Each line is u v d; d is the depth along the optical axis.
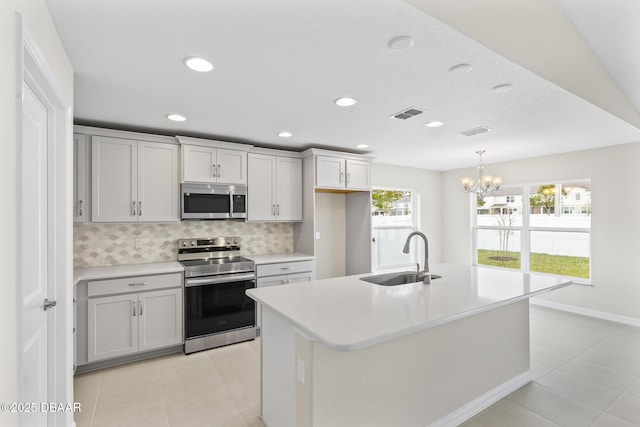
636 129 3.23
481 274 2.75
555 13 2.21
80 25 1.50
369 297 1.99
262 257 3.93
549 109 2.65
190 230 3.76
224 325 3.38
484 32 1.71
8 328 0.94
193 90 2.28
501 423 2.13
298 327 1.54
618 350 3.22
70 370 1.80
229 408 2.29
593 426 2.08
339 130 3.32
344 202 5.03
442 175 6.19
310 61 1.86
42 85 1.42
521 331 2.61
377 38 1.63
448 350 2.12
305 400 1.61
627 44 2.46
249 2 1.36
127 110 2.69
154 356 3.10
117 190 3.07
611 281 4.08
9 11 0.95
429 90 2.28
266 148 4.06
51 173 1.71
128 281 2.91
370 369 1.77
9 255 0.95
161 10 1.40
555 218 4.70
